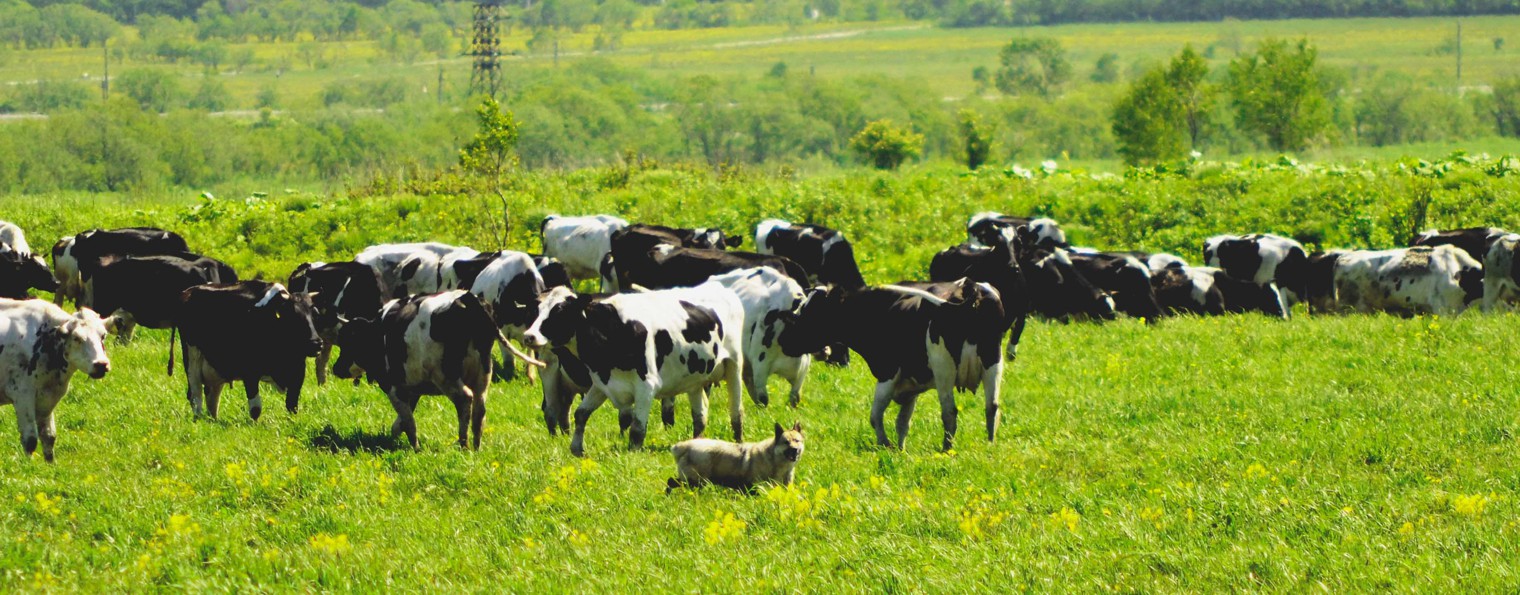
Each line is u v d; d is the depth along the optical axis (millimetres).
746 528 10773
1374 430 13656
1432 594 8820
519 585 9484
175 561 10062
